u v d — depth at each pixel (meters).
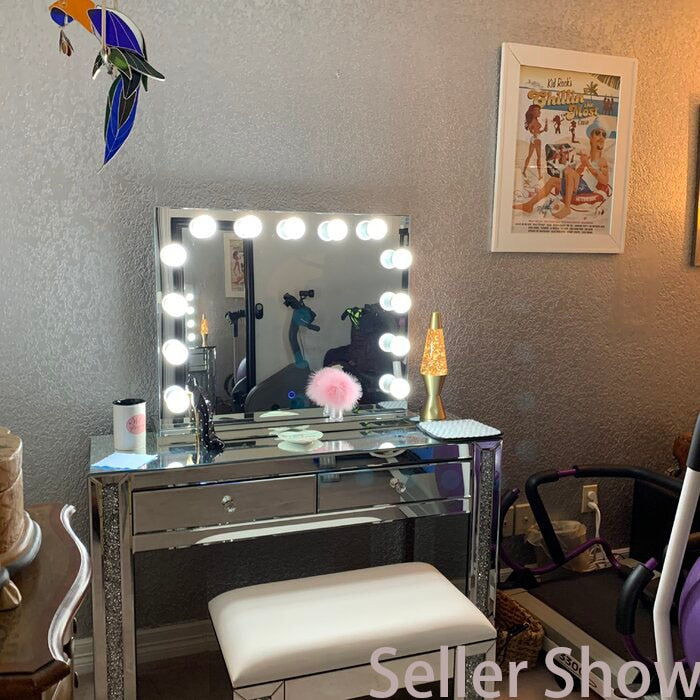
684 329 2.81
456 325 2.48
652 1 2.59
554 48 2.46
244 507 1.88
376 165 2.32
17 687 0.81
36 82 1.98
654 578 2.38
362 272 2.22
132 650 1.82
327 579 1.89
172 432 2.05
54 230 2.04
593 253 2.62
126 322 2.13
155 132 2.09
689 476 1.40
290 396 2.18
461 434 2.08
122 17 1.37
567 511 2.74
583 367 2.68
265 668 1.54
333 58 2.23
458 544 2.59
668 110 2.67
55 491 2.12
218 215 2.04
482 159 2.44
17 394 2.06
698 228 2.76
